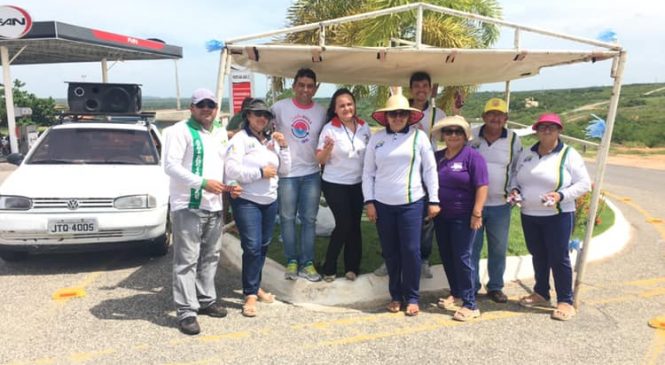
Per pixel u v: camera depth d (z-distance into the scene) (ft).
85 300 15.70
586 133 15.35
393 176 14.08
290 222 15.90
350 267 16.37
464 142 14.33
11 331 13.44
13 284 17.10
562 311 14.47
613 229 23.53
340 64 16.71
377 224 14.62
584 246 15.03
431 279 16.90
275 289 16.46
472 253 15.34
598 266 19.53
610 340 13.15
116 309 15.01
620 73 14.60
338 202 15.39
